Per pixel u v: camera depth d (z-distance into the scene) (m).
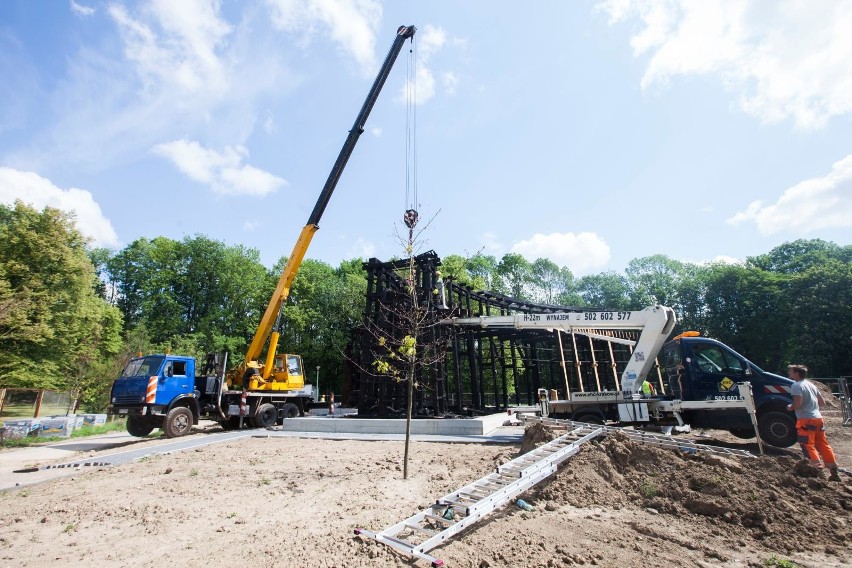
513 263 55.62
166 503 7.07
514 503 6.43
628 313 13.30
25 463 12.23
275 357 20.09
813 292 39.44
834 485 6.51
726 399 10.53
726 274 49.59
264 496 7.37
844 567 4.60
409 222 9.47
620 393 12.38
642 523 5.66
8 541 5.59
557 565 4.51
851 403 17.08
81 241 31.08
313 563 4.53
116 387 16.06
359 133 17.42
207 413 17.94
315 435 14.44
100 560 4.90
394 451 10.99
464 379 36.88
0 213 35.62
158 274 50.06
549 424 10.29
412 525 5.27
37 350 27.58
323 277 53.22
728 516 5.75
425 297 17.44
